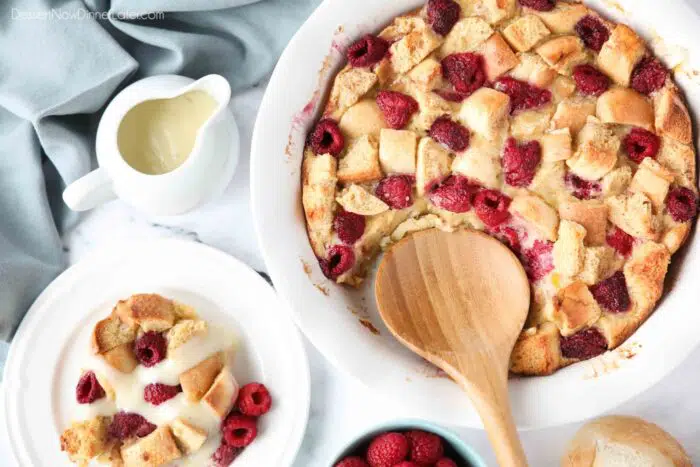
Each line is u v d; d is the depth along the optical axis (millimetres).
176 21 886
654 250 799
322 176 810
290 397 869
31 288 881
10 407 876
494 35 806
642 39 805
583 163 795
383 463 823
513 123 805
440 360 801
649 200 798
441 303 812
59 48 868
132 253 882
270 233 806
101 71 870
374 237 825
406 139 807
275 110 805
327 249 821
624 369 801
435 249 818
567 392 805
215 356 865
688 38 791
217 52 883
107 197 855
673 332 795
